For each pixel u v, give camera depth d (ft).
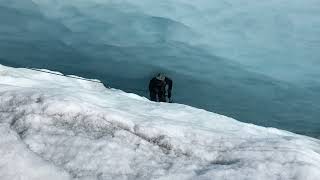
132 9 67.46
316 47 69.46
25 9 65.21
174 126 20.35
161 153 17.87
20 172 14.01
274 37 69.41
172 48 73.10
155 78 43.91
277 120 77.25
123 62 75.46
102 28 70.33
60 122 18.80
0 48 70.79
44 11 65.92
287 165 16.65
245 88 77.56
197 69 75.97
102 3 66.08
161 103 28.35
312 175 16.05
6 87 22.66
